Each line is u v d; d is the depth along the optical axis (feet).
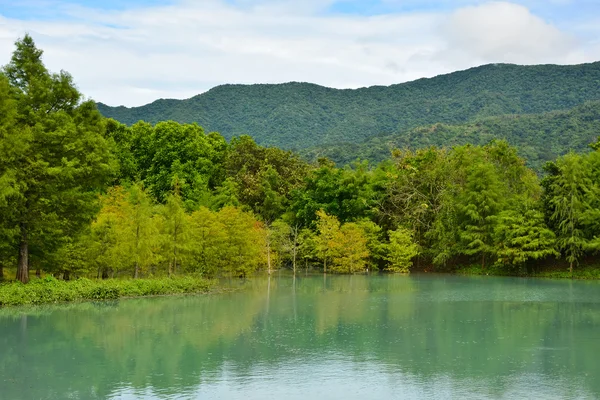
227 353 83.10
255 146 302.86
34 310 120.98
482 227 241.96
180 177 263.49
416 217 262.88
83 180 138.82
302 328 102.94
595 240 214.69
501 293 164.04
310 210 271.08
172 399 62.69
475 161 261.44
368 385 67.97
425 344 90.07
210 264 184.24
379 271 263.90
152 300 140.77
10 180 120.06
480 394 64.95
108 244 151.12
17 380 69.36
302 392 65.36
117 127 277.23
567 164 224.53
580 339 94.53
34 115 133.80
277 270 265.95
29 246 142.20
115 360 78.64
